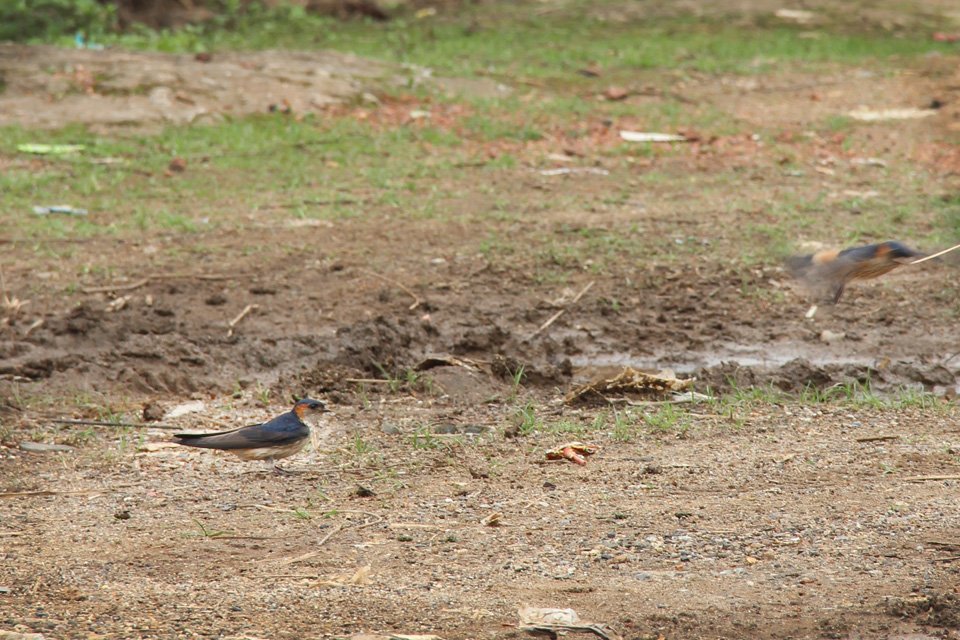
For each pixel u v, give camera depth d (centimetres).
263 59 2627
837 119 2514
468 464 1040
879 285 1596
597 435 1126
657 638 709
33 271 1564
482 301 1527
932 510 916
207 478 1007
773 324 1484
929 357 1398
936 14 3753
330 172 2069
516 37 3250
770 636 714
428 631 711
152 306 1470
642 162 2191
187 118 2298
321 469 1029
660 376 1286
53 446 1080
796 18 3597
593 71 2856
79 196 1898
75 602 747
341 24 3434
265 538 868
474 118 2423
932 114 2589
